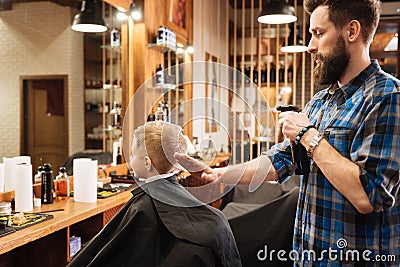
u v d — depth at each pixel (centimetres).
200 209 159
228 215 277
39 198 247
